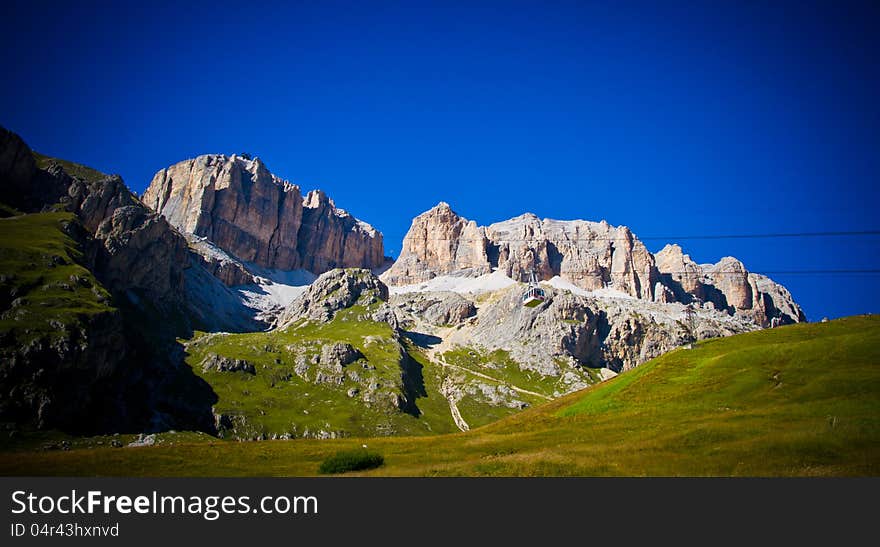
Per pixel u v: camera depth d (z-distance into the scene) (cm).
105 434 17600
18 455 6894
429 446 7419
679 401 7575
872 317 9181
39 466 6291
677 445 5697
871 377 6556
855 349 7375
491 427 8881
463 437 8025
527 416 9331
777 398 6850
